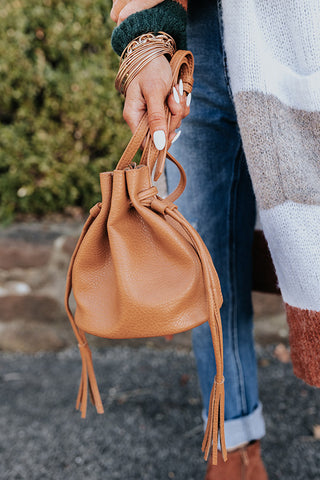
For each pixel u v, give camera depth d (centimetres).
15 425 160
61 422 160
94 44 228
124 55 85
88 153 240
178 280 79
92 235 82
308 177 82
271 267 118
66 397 173
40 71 227
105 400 171
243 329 115
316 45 78
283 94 84
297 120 83
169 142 87
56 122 238
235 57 84
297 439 146
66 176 239
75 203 255
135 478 135
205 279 76
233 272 112
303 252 83
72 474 138
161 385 178
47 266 214
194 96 105
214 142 106
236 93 85
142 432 154
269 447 144
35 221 248
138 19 83
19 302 212
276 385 173
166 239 79
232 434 110
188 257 79
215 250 110
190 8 101
